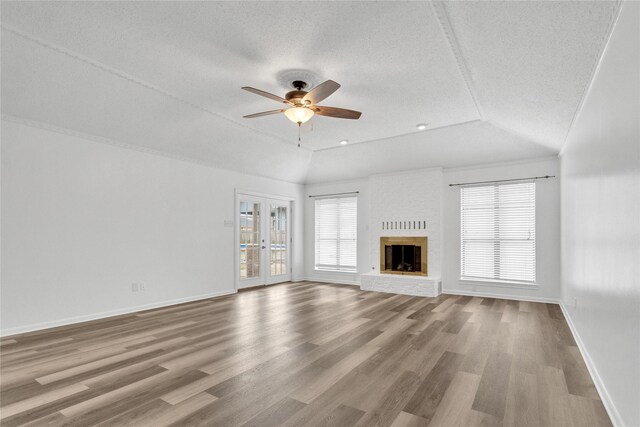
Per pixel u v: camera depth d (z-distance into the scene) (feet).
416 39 8.70
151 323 13.47
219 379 8.37
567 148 14.15
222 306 16.62
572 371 8.85
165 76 11.16
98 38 9.11
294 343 11.07
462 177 19.84
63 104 12.23
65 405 7.09
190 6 7.61
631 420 5.61
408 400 7.36
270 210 23.56
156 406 7.07
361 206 23.66
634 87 5.44
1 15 8.25
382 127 16.34
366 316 14.64
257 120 15.69
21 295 12.13
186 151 17.22
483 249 19.13
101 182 14.43
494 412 6.88
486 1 6.46
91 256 14.05
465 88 11.68
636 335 5.41
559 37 7.02
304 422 6.51
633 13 5.40
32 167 12.49
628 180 5.89
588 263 9.63
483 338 11.59
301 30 8.44
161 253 16.60
